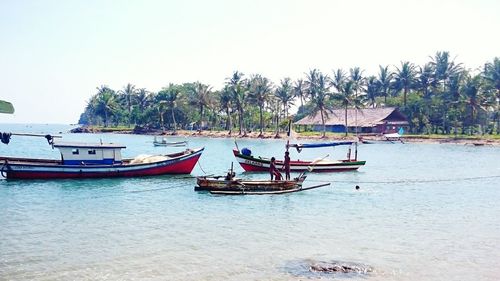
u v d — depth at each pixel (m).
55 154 75.38
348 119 131.25
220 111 147.38
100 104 175.38
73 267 17.83
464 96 112.06
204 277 16.84
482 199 34.72
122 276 16.92
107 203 30.94
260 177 46.12
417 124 124.19
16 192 34.72
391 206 31.19
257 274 17.17
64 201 31.48
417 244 21.55
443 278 17.06
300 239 22.14
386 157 74.69
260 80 136.50
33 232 22.97
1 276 16.84
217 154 75.94
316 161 50.94
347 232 23.66
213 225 24.81
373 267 18.14
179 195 34.09
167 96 148.75
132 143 110.31
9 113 16.27
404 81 130.25
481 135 113.25
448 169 56.47
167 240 21.70
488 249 20.88
